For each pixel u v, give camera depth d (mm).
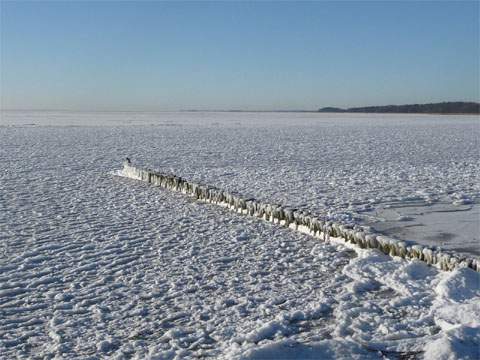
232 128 44219
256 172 15062
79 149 23125
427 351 3789
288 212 8305
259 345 4066
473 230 7664
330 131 39125
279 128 44469
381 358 3779
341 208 9477
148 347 4387
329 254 6738
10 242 7723
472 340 3857
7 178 14180
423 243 6953
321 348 3875
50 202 10797
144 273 6254
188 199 10906
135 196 11391
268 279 5961
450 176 13648
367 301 5133
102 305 5301
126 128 43156
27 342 4566
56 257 6938
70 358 4242
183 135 33594
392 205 9719
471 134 34125
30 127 43781
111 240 7758
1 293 5676
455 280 5195
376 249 6566
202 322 4844
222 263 6582
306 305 5129
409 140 28578
